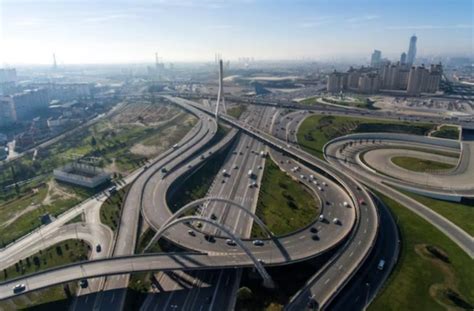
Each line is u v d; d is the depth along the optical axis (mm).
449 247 132250
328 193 180000
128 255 123438
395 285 112250
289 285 117438
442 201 168375
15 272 128750
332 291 106188
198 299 112750
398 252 130125
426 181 189625
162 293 115500
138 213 163250
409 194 176000
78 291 116500
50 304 111125
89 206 178125
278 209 169875
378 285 113812
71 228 157250
